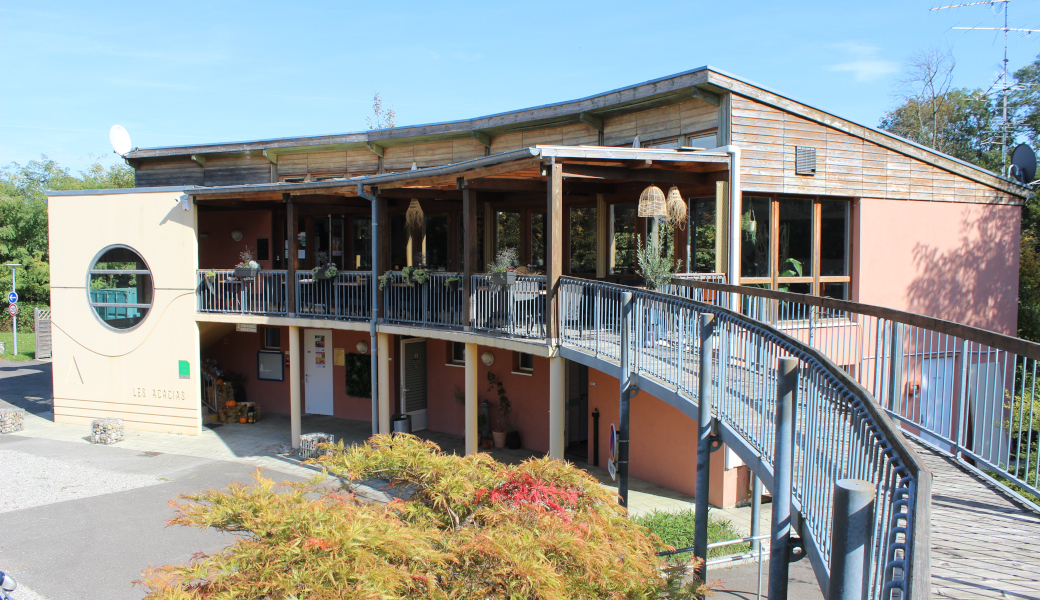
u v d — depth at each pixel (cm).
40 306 3816
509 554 397
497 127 1519
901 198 1295
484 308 1179
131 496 1249
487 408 1538
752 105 1151
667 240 1255
